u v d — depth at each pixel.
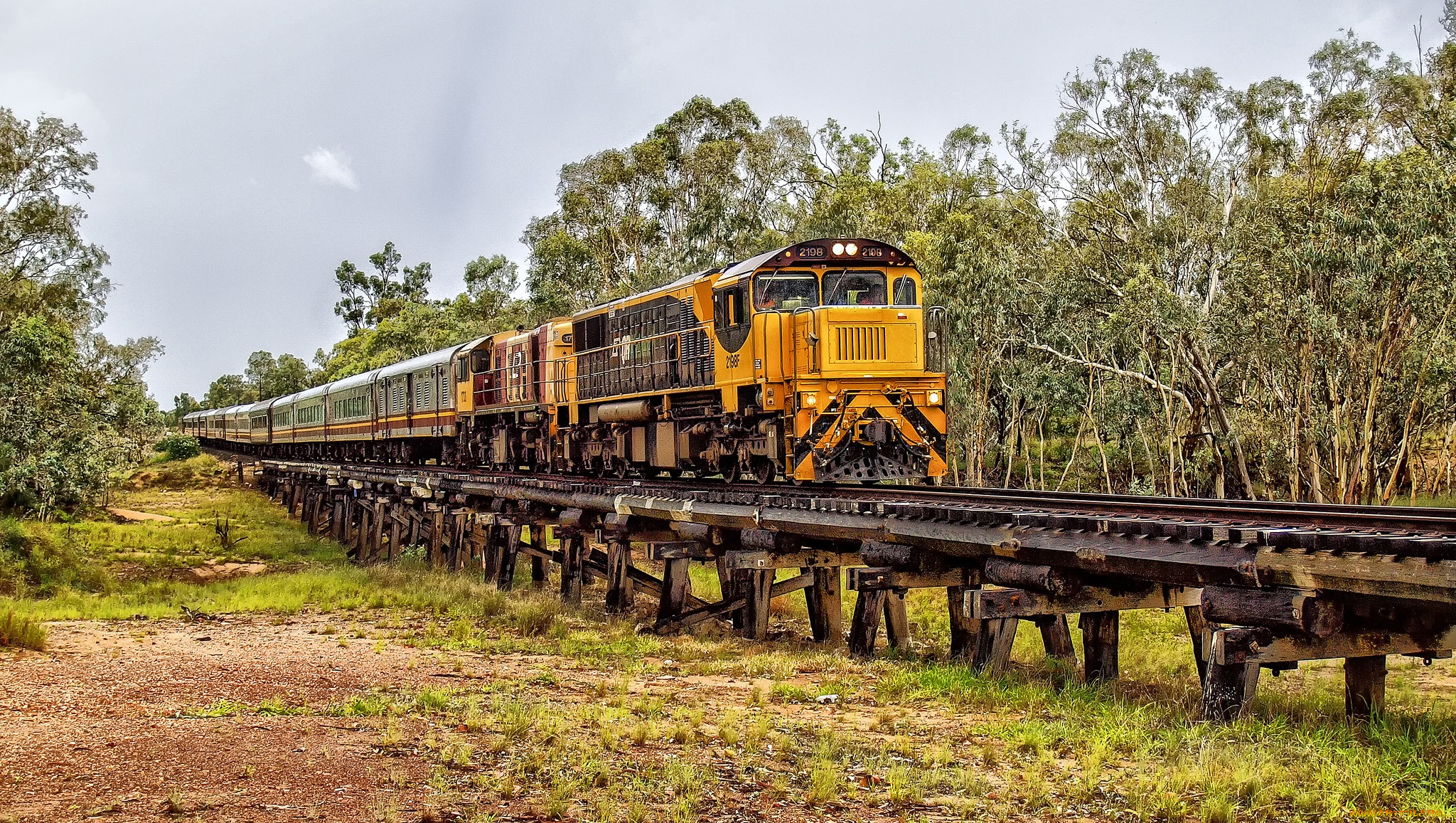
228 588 27.50
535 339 28.12
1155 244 39.59
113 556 37.66
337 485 41.38
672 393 20.64
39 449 41.66
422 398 36.50
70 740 9.93
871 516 12.77
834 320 16.69
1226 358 40.81
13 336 41.69
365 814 7.70
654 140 57.91
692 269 49.25
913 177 50.69
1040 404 44.72
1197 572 9.27
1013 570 11.00
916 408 17.08
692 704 11.58
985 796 7.93
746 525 14.86
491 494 24.67
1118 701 10.63
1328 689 12.77
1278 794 7.50
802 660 14.16
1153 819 7.26
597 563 21.80
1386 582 7.52
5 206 43.81
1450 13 34.78
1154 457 45.09
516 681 13.38
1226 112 40.06
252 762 9.11
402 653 16.36
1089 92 41.53
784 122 53.44
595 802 7.97
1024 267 41.78
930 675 11.98
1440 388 32.91
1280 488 40.22
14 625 16.95
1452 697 12.66
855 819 7.57
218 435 84.25
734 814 7.75
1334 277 33.22
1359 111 35.78
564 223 58.88
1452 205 28.61
